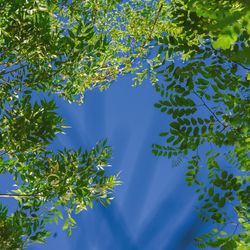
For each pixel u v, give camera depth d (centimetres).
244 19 173
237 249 296
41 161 594
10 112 559
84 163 602
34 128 561
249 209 313
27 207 604
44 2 670
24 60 602
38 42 589
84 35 575
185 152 350
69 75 632
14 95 605
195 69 333
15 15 579
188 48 341
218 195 321
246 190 316
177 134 338
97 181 609
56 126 598
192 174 338
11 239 568
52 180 588
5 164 602
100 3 812
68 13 777
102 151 616
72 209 623
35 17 594
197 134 334
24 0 567
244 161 312
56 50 589
